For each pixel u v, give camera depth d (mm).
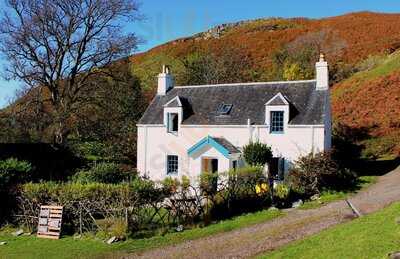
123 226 19172
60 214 20219
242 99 33562
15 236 20516
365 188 26844
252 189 24375
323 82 31422
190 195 21984
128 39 43531
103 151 44188
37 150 34844
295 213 21812
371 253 11797
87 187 20344
